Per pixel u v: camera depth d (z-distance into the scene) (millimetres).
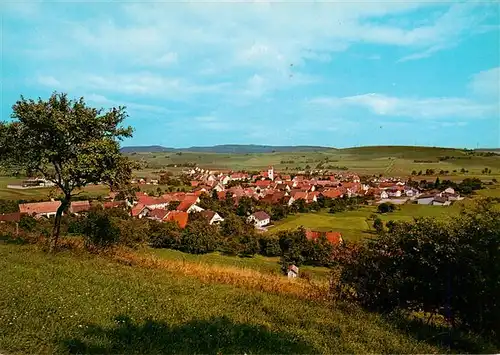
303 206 96375
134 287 11500
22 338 7375
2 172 17547
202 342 7875
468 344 8711
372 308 11203
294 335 8648
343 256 11852
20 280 11125
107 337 7746
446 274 9641
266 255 54781
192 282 13281
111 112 18266
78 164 16609
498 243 9180
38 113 16547
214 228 59750
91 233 19781
